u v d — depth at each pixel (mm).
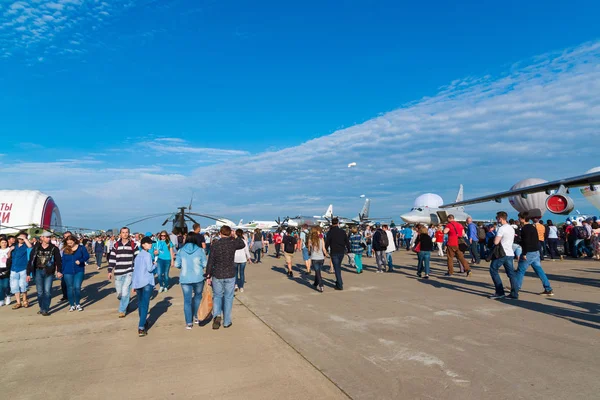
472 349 4586
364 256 21078
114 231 26000
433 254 20281
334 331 5609
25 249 8570
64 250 7773
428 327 5672
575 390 3369
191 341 5293
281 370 4062
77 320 6918
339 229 9633
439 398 3270
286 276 12828
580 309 6605
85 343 5355
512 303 7262
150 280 5793
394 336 5246
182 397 3426
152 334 5734
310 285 10555
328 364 4207
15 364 4492
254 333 5637
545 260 15602
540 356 4281
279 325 6078
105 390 3635
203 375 3971
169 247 10398
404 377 3768
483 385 3521
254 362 4340
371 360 4297
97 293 10211
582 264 13938
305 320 6371
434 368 3990
